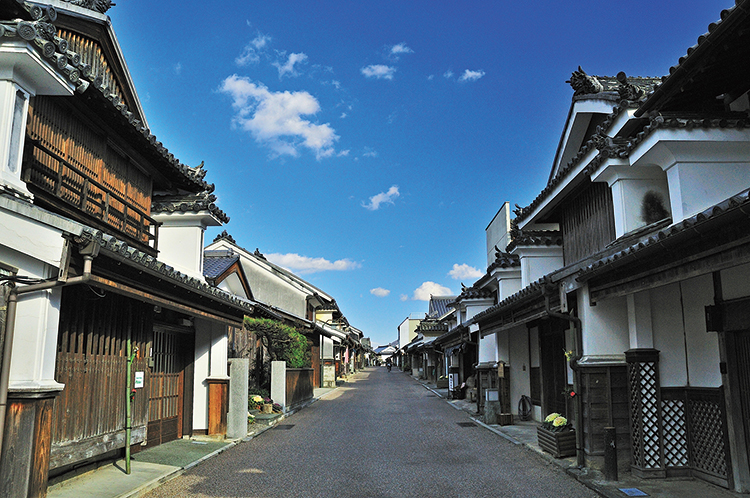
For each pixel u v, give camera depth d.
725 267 5.22
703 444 7.56
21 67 5.39
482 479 8.05
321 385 31.73
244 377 11.81
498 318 13.88
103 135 8.44
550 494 7.16
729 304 7.11
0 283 5.09
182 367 11.84
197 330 11.98
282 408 16.19
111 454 8.41
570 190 11.32
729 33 5.92
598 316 8.50
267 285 29.88
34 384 5.08
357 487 7.54
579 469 8.29
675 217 7.57
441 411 18.34
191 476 8.10
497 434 12.73
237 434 11.54
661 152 7.67
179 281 7.95
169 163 9.72
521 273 14.85
